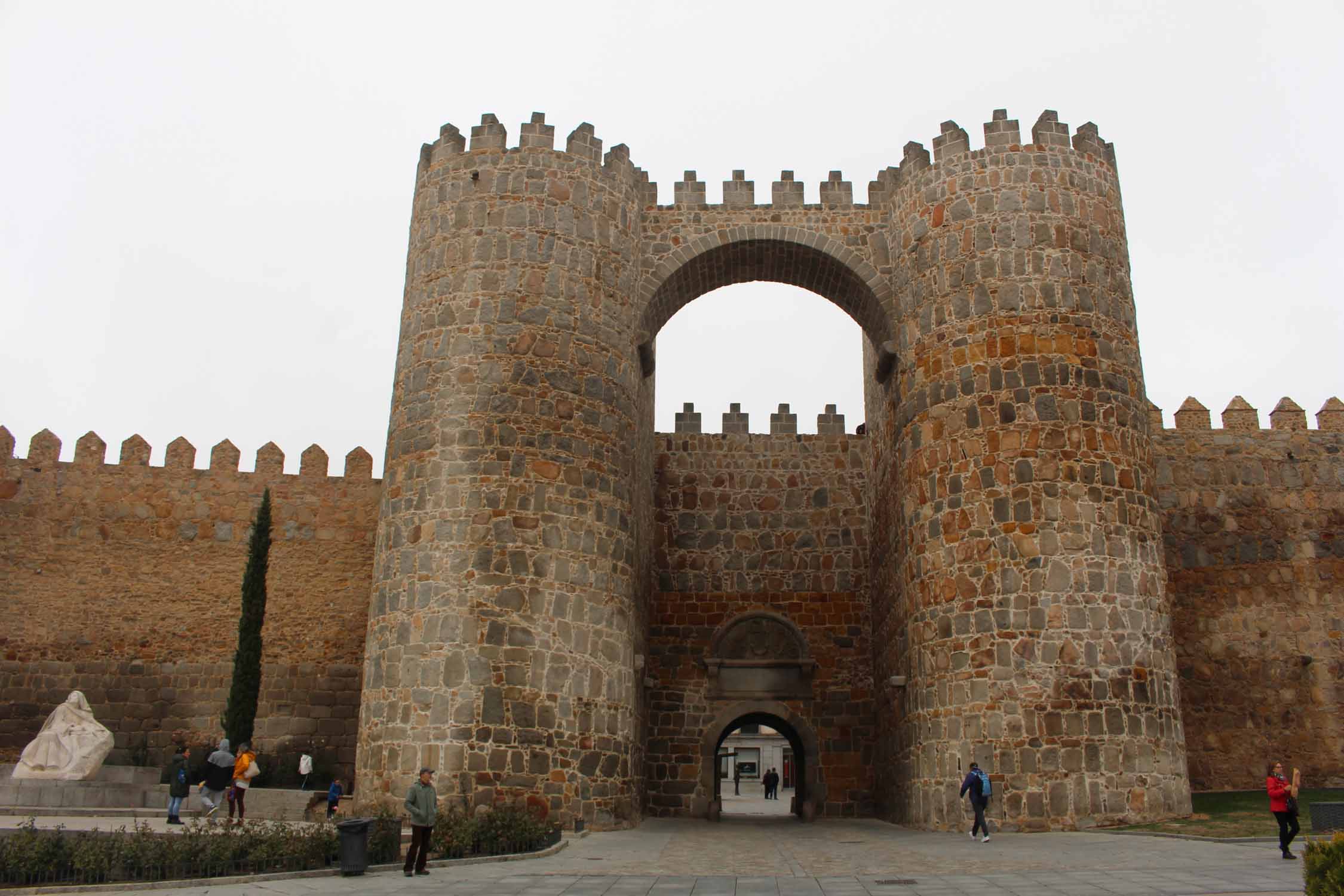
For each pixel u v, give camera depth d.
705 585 35.31
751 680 34.28
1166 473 33.12
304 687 33.19
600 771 24.47
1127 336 26.31
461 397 25.81
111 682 32.88
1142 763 22.98
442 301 26.88
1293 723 30.91
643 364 30.31
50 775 24.53
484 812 21.62
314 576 34.28
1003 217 26.66
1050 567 24.03
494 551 24.62
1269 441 33.50
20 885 14.26
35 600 33.34
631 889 14.43
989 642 24.02
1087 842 19.77
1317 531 32.59
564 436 25.97
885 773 31.08
